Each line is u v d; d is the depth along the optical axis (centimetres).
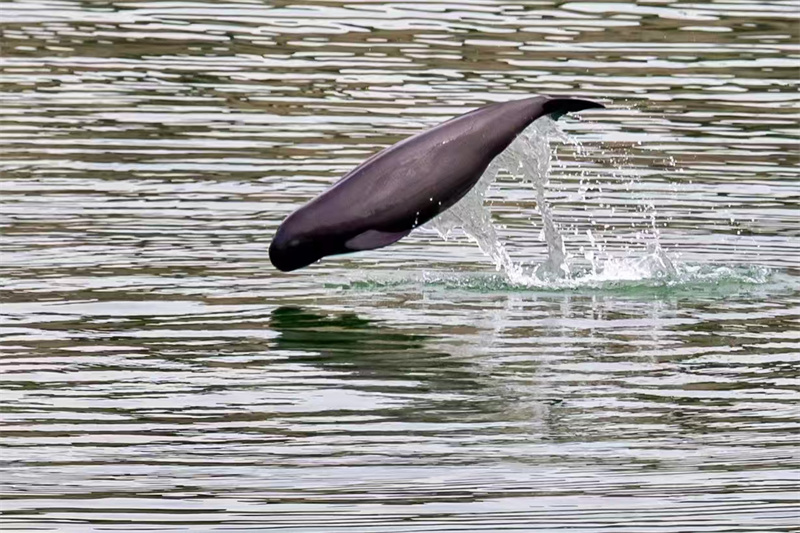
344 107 6969
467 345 4338
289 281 4916
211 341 4341
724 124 6844
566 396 3984
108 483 3453
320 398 3944
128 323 4466
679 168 6262
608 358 4250
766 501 3403
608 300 4788
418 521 3294
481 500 3391
